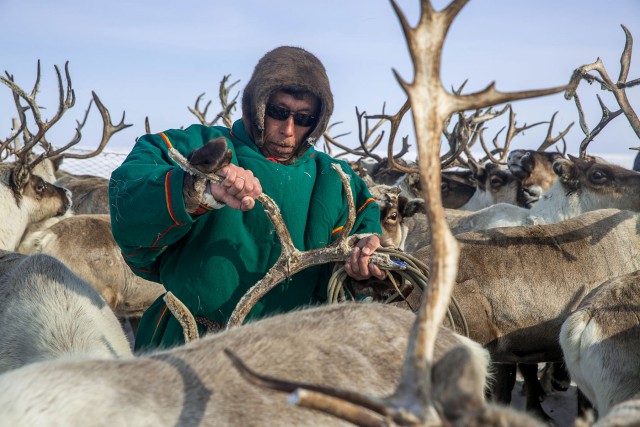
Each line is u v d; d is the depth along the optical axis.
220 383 1.80
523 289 5.19
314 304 2.89
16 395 1.67
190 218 2.40
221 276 2.69
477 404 1.22
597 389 4.07
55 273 2.83
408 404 1.23
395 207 6.04
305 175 2.90
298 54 2.84
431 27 1.40
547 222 7.55
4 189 7.67
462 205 11.52
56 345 2.56
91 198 10.95
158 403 1.72
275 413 1.77
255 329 2.02
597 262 5.32
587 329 4.12
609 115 6.19
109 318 2.83
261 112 2.77
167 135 2.82
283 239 2.55
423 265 2.69
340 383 1.90
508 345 5.22
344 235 2.59
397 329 2.10
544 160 10.04
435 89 1.40
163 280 2.81
